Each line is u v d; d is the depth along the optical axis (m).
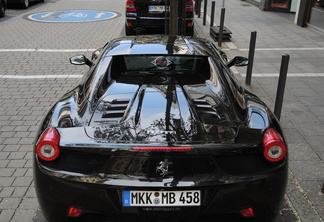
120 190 2.15
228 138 2.28
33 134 4.37
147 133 2.28
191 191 2.15
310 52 8.52
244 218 2.29
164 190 2.13
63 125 2.44
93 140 2.23
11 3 15.31
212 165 2.18
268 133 2.38
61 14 14.40
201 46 3.61
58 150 2.26
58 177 2.22
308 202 3.11
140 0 8.84
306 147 4.07
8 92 5.84
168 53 3.37
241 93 3.06
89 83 3.06
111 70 3.18
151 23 8.96
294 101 5.47
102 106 2.64
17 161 3.75
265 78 6.59
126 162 2.16
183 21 8.28
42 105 5.30
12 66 7.32
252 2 17.38
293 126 4.61
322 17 10.59
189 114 2.51
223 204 2.19
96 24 12.10
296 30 11.16
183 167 2.15
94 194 2.18
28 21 12.70
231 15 14.15
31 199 3.13
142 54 3.36
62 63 7.54
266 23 12.38
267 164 2.30
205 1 11.75
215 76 3.11
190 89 2.91
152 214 2.17
